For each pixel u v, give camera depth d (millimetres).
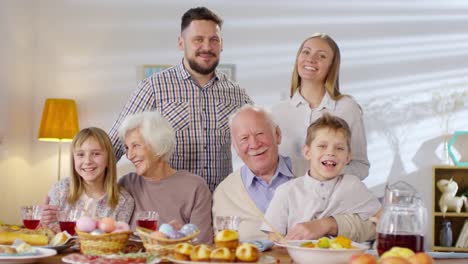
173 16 5430
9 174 5145
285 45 5391
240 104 3271
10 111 5129
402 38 5383
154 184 2531
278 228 2340
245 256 1638
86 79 5426
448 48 5383
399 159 5309
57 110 5141
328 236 2203
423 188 5289
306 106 2928
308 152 2395
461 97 5336
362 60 5371
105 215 2447
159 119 2516
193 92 3154
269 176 2592
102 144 2447
